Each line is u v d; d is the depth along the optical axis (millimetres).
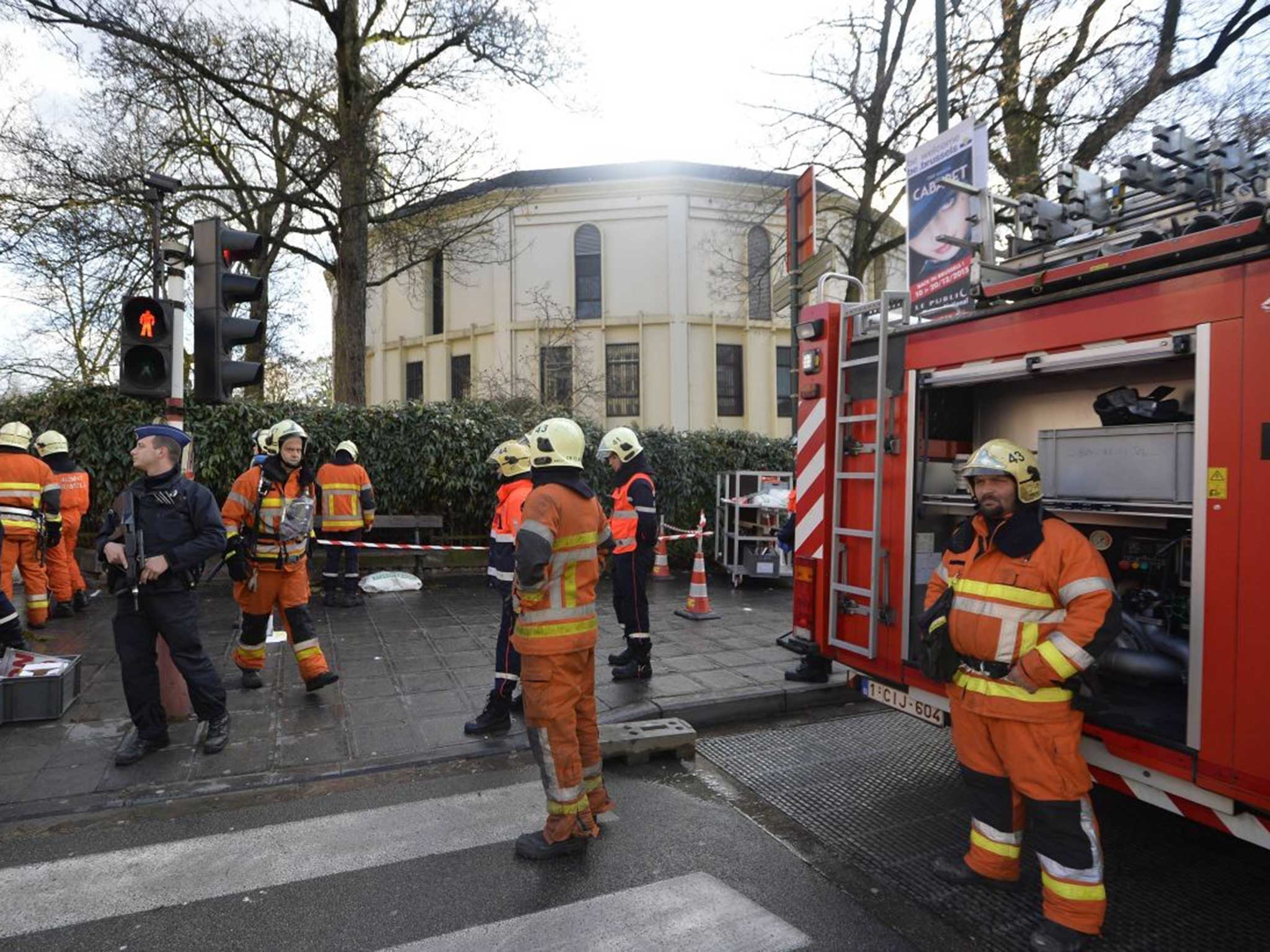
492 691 5055
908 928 3096
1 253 13922
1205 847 3777
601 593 9977
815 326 4926
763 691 5828
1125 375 3834
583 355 23328
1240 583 2730
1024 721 3000
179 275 5473
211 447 10203
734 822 4016
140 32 12758
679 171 23031
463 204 18953
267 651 6887
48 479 7352
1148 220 4008
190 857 3574
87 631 7477
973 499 3812
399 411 11227
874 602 4348
